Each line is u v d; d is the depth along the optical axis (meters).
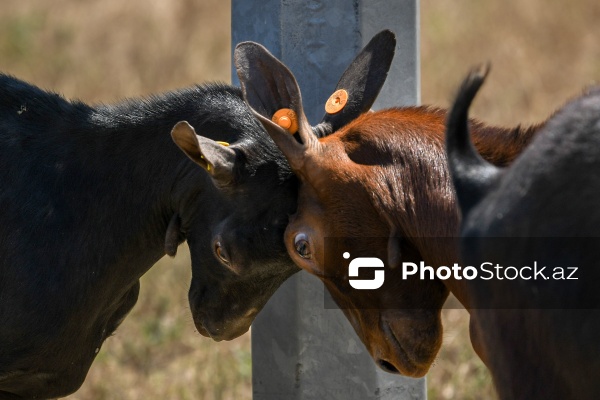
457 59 15.61
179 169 5.85
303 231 5.29
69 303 5.95
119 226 6.00
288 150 5.21
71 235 5.95
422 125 5.27
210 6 18.16
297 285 6.36
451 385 8.16
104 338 6.42
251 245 5.48
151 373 8.84
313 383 6.43
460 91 4.30
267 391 6.57
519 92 14.22
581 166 3.95
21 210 5.93
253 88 5.36
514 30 16.97
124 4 18.25
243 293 5.73
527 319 4.02
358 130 5.33
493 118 13.20
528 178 4.04
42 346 5.95
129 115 6.03
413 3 6.38
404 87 6.41
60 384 6.17
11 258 5.90
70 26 17.41
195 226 5.80
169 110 5.94
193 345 9.18
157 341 9.23
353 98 5.63
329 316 6.38
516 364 4.07
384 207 5.13
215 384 8.33
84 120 6.09
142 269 6.18
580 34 16.89
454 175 4.33
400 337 5.29
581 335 3.88
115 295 6.17
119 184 5.97
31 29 17.25
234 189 5.47
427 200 5.06
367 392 6.40
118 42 16.73
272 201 5.44
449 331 8.77
